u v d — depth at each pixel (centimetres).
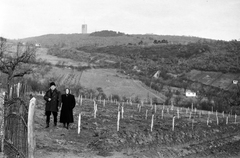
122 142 1841
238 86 9656
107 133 1966
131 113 3934
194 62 15912
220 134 3109
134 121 2906
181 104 8394
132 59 19425
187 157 1934
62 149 1445
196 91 10750
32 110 955
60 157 1322
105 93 9225
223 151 2331
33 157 959
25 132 1019
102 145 1655
